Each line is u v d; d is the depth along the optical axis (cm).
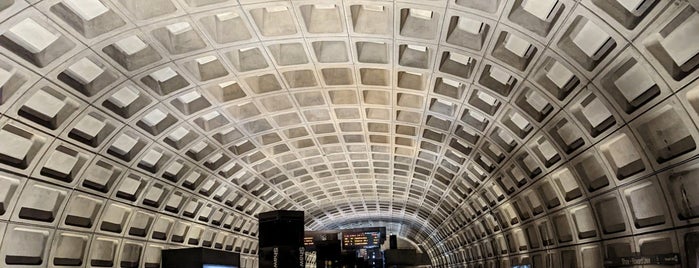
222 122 2038
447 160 2484
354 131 2277
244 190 2942
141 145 1914
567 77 1311
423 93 1745
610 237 1551
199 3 1220
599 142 1395
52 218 1714
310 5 1341
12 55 1197
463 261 4566
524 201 2222
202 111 1853
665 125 1152
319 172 3011
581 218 1745
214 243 3194
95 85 1468
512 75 1406
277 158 2625
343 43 1520
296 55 1552
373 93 1895
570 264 1928
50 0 1093
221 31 1392
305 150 2555
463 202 3172
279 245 1691
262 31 1373
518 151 1900
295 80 1759
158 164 2116
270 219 1716
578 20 1094
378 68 1583
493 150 2083
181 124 1912
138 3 1205
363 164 2916
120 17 1224
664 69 1012
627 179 1354
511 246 2795
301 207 3912
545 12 1123
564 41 1159
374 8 1327
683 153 1120
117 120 1686
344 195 3806
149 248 2425
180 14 1249
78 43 1259
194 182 2478
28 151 1500
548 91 1384
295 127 2189
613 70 1148
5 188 1498
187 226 2727
